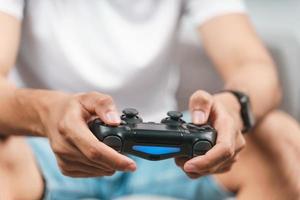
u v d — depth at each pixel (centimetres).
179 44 157
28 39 133
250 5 199
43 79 137
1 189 103
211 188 125
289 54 169
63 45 134
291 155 118
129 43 137
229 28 141
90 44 135
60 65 135
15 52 123
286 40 170
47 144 128
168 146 86
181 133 86
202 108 94
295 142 119
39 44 134
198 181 126
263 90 120
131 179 129
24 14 132
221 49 139
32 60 135
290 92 168
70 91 137
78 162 89
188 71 163
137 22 138
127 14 137
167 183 128
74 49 135
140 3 137
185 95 163
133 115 90
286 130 121
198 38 157
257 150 119
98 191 129
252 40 138
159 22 140
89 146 83
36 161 118
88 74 136
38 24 132
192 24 153
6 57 119
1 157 106
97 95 89
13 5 125
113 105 88
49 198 115
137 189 129
